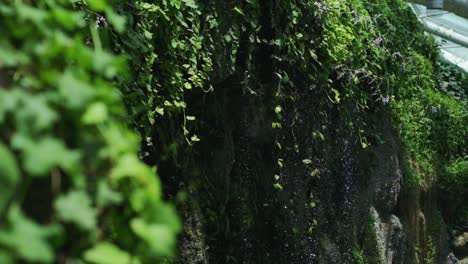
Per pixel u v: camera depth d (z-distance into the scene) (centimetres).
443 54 1576
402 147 1077
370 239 945
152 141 593
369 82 943
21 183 199
